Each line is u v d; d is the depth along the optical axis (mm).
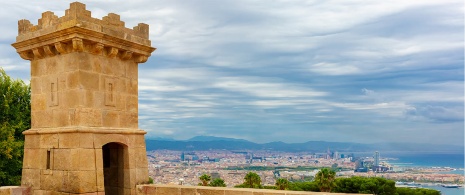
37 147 11680
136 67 12812
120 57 12125
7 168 25047
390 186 38969
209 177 44156
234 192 10461
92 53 11234
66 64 11070
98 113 11297
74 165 10578
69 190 10594
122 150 12258
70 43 10898
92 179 10797
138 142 12508
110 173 12625
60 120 11141
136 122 12633
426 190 40312
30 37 11664
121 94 12141
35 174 11609
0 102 25688
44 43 11266
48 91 11570
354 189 38938
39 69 11906
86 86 11000
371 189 38438
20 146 25125
